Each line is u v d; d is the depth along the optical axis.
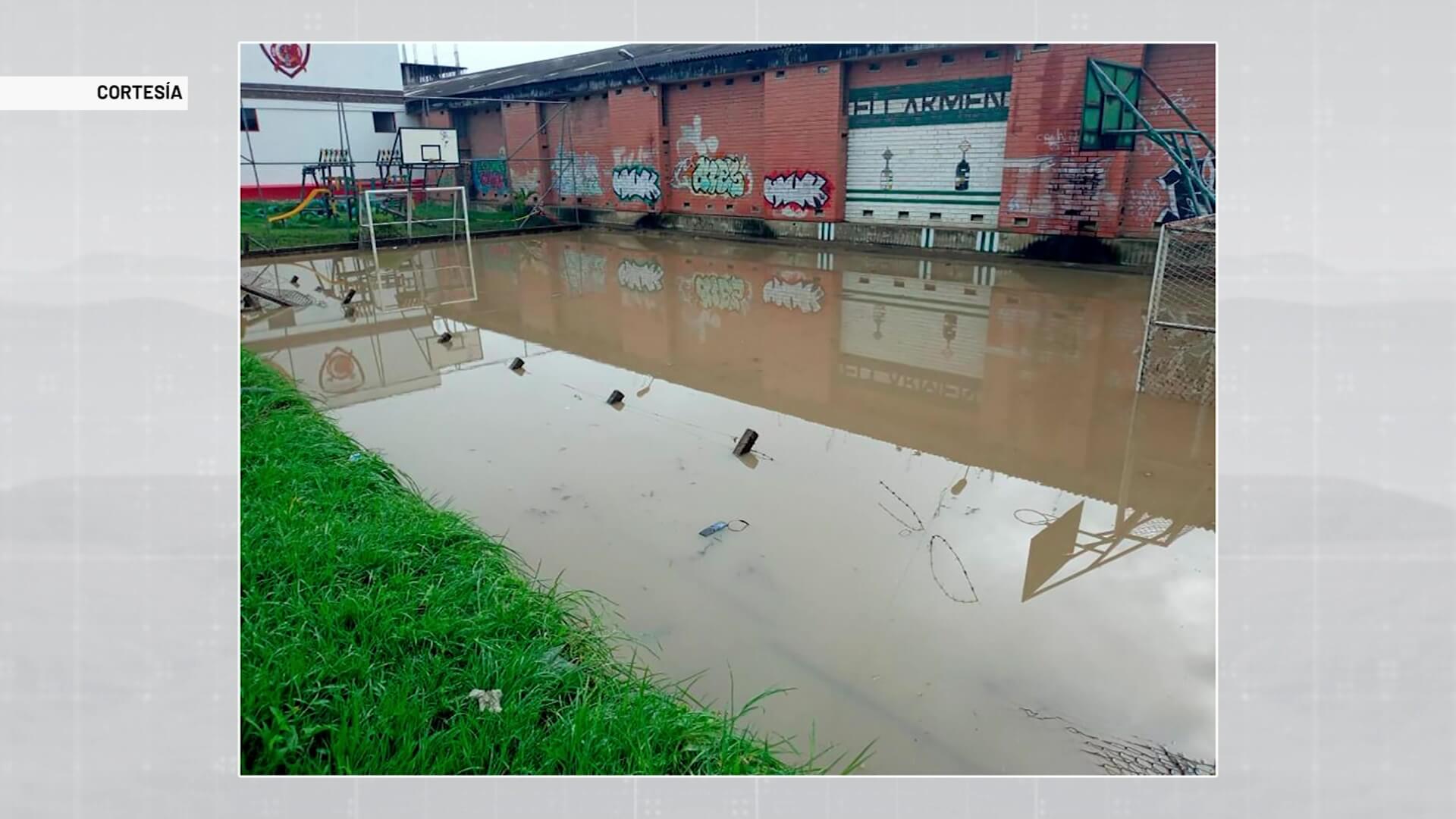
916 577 3.28
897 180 12.23
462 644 2.69
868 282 9.66
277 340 7.45
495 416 5.27
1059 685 2.65
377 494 3.80
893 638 2.88
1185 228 5.31
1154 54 9.39
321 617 2.78
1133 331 6.93
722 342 7.09
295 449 4.23
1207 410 5.20
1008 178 10.68
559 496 4.03
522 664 2.54
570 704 2.46
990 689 2.63
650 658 2.76
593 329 7.75
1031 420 5.05
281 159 18.78
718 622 2.98
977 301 8.34
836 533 3.63
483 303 9.20
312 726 2.32
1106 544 3.55
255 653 2.59
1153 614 3.02
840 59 12.19
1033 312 7.72
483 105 20.31
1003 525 3.72
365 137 20.12
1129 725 2.48
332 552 3.15
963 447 4.64
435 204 20.78
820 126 12.79
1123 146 9.59
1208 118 9.12
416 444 4.75
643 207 16.58
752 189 14.43
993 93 10.89
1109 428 4.90
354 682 2.50
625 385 5.91
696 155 15.35
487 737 2.29
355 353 6.98
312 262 12.41
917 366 6.21
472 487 4.14
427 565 3.17
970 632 2.91
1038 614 3.02
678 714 2.40
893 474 4.29
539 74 19.69
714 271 10.95
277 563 3.08
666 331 7.57
